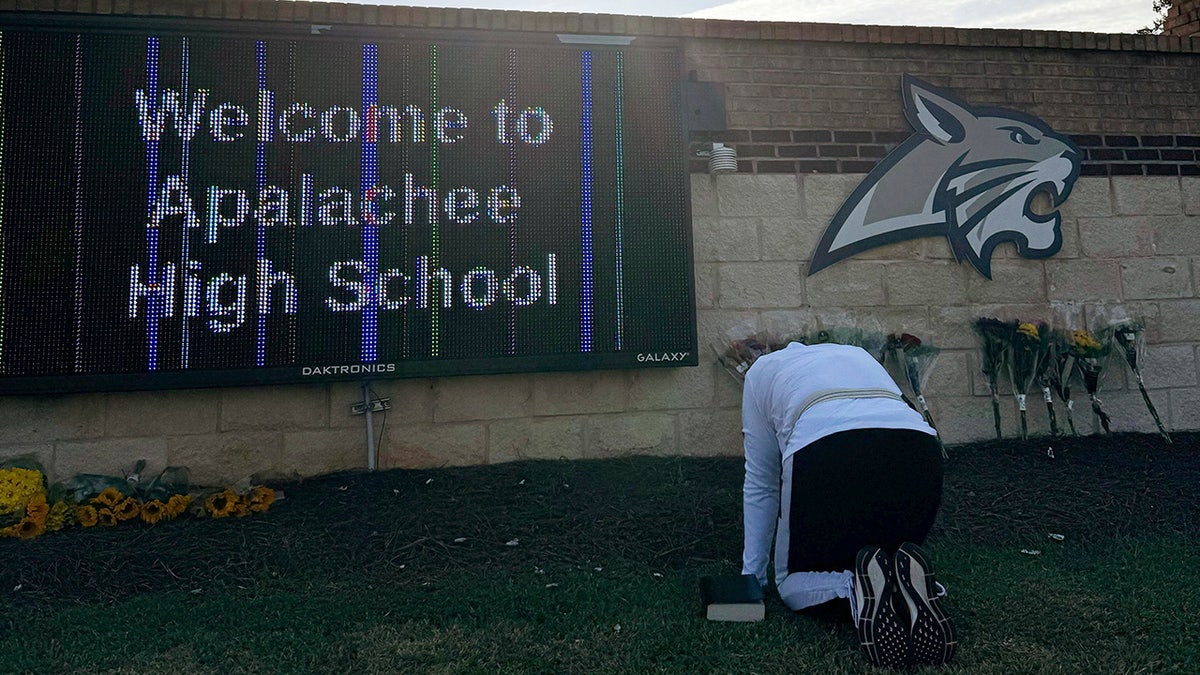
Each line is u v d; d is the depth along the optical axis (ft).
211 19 14.90
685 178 16.15
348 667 8.63
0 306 13.78
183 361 14.20
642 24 17.08
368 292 14.84
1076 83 19.31
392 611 10.24
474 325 15.17
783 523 9.14
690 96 17.60
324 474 15.81
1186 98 19.79
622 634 9.35
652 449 16.99
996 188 18.61
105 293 14.03
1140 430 18.52
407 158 15.15
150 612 10.29
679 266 15.98
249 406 15.69
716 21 17.67
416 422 16.22
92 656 8.99
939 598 10.09
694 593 10.69
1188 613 9.62
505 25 16.01
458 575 11.55
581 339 15.53
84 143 14.12
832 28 18.30
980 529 12.95
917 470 8.64
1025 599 10.13
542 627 9.68
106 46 14.32
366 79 15.14
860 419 8.70
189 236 14.33
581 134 15.84
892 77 18.58
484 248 15.30
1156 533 12.77
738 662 8.52
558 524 13.35
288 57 14.89
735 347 16.93
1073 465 16.05
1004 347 17.84
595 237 15.71
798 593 9.20
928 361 17.33
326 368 14.64
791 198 17.90
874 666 8.23
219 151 14.52
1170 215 19.31
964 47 18.94
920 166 18.38
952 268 18.35
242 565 11.89
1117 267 18.93
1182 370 18.89
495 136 15.51
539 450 16.62
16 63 14.06
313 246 14.71
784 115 18.08
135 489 14.65
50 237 13.96
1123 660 8.43
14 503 13.62
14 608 10.49
